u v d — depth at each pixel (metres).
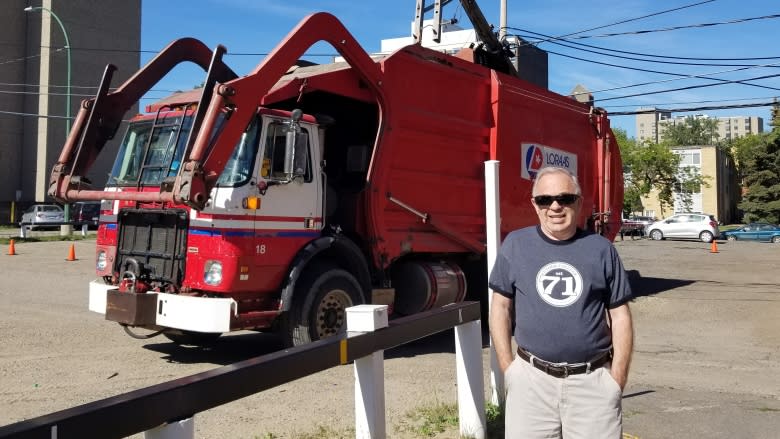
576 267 3.41
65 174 8.42
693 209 81.19
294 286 7.86
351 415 6.11
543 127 11.67
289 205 7.96
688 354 9.50
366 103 9.18
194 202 6.82
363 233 8.93
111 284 8.27
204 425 5.81
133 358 8.45
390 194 9.02
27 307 12.26
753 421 6.16
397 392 6.93
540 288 3.45
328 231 8.54
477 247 10.34
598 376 3.40
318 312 8.02
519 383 3.51
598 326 3.42
